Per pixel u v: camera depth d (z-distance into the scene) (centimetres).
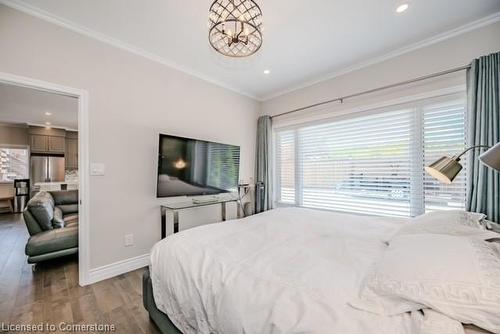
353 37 220
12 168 600
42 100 363
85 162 210
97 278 216
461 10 183
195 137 301
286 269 102
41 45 187
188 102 293
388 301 75
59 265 254
